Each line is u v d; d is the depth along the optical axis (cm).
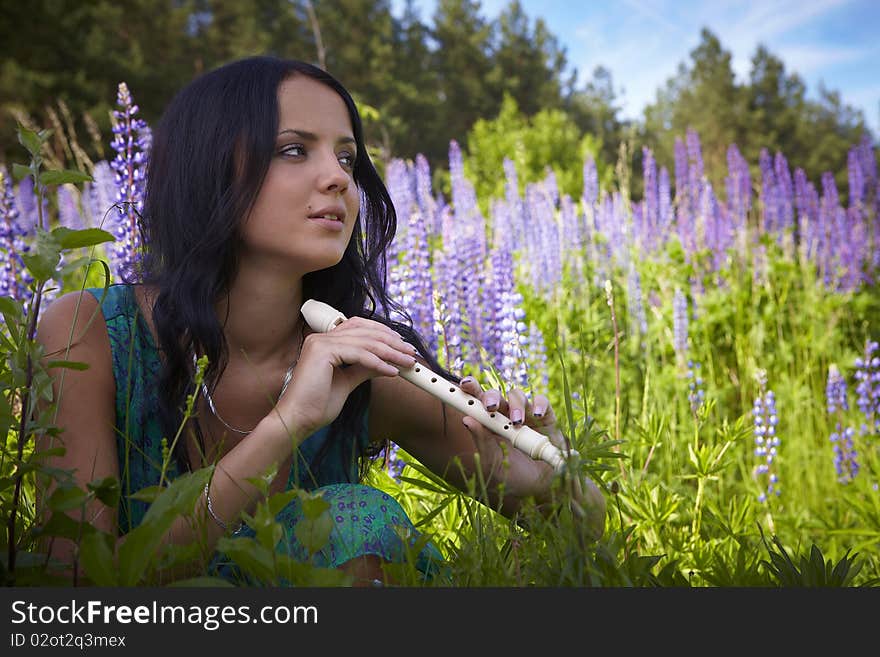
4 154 2870
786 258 858
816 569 242
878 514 439
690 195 908
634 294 671
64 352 227
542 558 214
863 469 518
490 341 536
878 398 609
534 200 812
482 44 6494
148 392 237
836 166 6562
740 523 399
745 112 6838
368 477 304
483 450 249
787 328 789
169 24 3741
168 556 193
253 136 231
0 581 190
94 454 223
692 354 685
